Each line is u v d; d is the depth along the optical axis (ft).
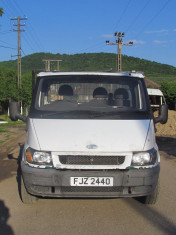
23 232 13.71
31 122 16.34
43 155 14.60
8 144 43.62
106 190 14.61
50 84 18.52
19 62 138.31
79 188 14.52
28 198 16.75
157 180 15.23
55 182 14.48
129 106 17.79
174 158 32.07
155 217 15.46
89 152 14.44
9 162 29.86
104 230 13.92
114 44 109.19
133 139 15.03
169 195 19.03
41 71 19.88
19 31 134.92
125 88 18.44
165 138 49.49
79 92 18.33
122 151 14.53
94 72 19.04
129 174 14.44
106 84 18.47
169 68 310.65
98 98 18.13
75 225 14.47
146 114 16.97
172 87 176.76
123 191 14.66
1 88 133.59
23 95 136.46
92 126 15.71
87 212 16.11
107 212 16.12
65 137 15.02
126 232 13.73
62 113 16.76
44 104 17.85
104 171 14.47
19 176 24.07
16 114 18.30
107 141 14.82
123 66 290.15
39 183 14.61
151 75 294.66
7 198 18.39
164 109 18.28
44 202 17.54
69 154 14.46
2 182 22.25
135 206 17.01
